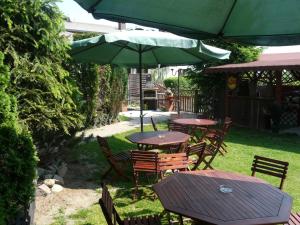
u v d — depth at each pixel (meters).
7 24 5.26
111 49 8.28
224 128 8.90
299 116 13.66
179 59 8.84
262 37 3.24
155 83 22.95
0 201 3.27
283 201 3.57
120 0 2.84
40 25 5.56
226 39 3.38
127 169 7.38
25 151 3.70
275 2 2.83
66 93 6.15
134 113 17.91
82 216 5.09
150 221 3.83
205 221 3.13
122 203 5.64
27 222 3.72
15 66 5.14
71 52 7.43
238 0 2.91
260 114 13.03
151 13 3.08
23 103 5.32
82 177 6.93
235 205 3.44
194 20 3.18
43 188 5.79
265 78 13.61
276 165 4.93
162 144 6.51
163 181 4.17
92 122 12.81
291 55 15.96
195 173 4.48
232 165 7.95
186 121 9.91
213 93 15.30
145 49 7.89
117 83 14.38
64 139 6.66
